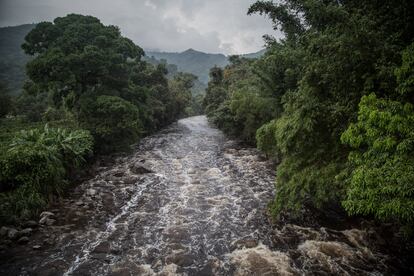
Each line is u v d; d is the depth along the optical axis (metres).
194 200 14.66
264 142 17.50
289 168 10.85
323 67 8.65
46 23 25.42
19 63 123.50
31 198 11.61
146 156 25.06
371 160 6.64
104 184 16.94
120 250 10.01
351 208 6.50
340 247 10.02
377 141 6.30
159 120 45.41
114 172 19.42
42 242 10.30
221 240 10.71
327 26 9.05
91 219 12.33
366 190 6.14
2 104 39.34
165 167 21.31
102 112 22.78
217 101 50.44
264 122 25.52
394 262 9.29
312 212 12.79
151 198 14.91
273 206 11.83
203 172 19.98
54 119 30.48
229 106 31.78
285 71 15.92
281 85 18.05
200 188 16.52
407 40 8.13
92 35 25.64
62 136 16.03
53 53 21.77
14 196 11.41
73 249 9.98
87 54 21.95
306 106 8.98
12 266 8.92
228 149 28.55
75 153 15.72
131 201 14.49
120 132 24.67
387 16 8.48
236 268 9.01
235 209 13.52
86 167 19.84
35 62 21.23
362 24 7.96
